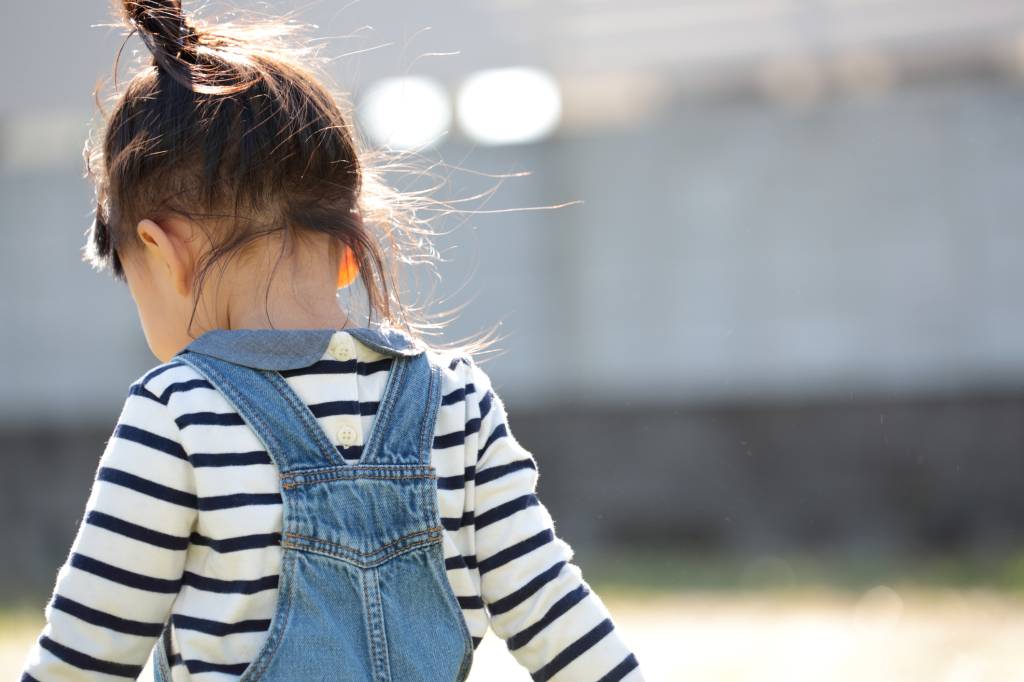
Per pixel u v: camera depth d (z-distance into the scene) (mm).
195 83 2691
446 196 12836
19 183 14250
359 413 2594
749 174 13398
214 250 2652
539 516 2770
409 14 11781
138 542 2416
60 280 14203
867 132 13156
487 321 13703
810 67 12938
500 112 13484
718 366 13438
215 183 2645
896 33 11961
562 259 13672
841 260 13203
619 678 2668
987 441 12836
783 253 13320
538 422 13750
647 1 11820
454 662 2541
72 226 14156
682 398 13516
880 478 13062
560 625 2682
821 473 13180
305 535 2451
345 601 2459
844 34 11992
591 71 12352
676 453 13492
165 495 2430
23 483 14141
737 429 13398
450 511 2646
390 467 2562
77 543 2443
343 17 10711
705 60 12336
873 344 13133
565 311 13695
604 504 13578
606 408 13656
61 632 2412
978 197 12906
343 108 3246
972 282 12922
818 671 7508
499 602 2705
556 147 13695
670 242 13531
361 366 2666
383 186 3207
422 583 2547
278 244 2674
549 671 2686
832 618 9297
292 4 5984
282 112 2693
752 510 13320
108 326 14117
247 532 2430
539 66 12164
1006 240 12852
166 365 2561
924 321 13016
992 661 7594
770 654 8039
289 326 2674
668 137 13539
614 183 13625
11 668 7430
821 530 13148
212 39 2834
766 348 13359
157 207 2676
